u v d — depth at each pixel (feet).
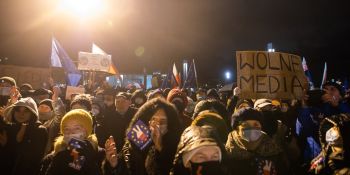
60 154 8.57
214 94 26.55
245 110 10.14
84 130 10.04
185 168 7.80
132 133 10.25
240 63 17.99
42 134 14.42
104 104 21.15
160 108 10.29
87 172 8.55
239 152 9.73
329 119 10.33
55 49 29.63
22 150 13.91
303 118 16.17
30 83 33.81
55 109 19.43
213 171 7.22
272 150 9.80
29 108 14.16
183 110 16.52
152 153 10.17
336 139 9.91
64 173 8.32
